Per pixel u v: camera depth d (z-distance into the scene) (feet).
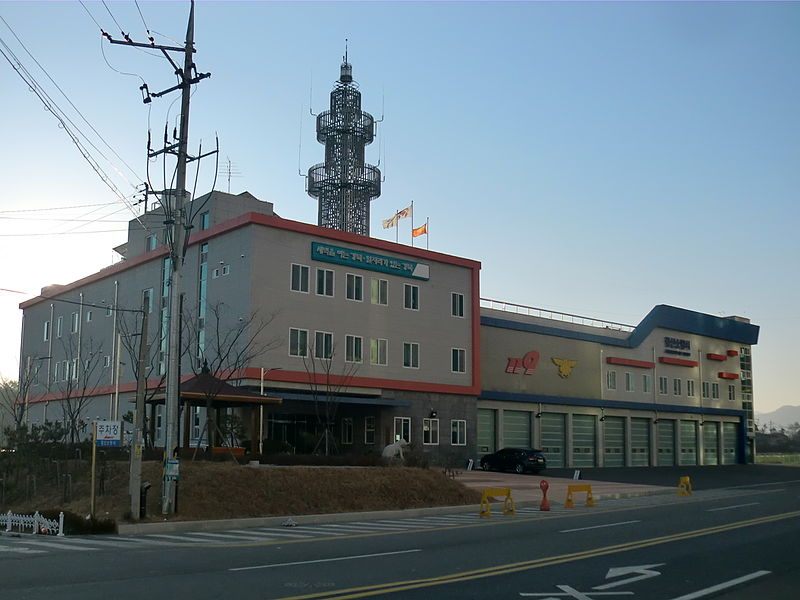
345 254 150.61
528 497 105.91
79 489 87.10
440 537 59.88
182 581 37.58
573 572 41.65
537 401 188.65
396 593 34.76
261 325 136.77
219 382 105.29
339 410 159.02
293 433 154.51
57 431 110.32
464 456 165.17
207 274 147.95
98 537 62.08
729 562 46.11
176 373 74.84
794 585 38.75
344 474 91.04
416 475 97.25
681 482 119.44
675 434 230.48
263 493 81.46
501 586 37.01
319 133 248.11
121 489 80.59
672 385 231.71
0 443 140.46
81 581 37.47
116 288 175.94
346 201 240.53
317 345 144.56
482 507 83.76
